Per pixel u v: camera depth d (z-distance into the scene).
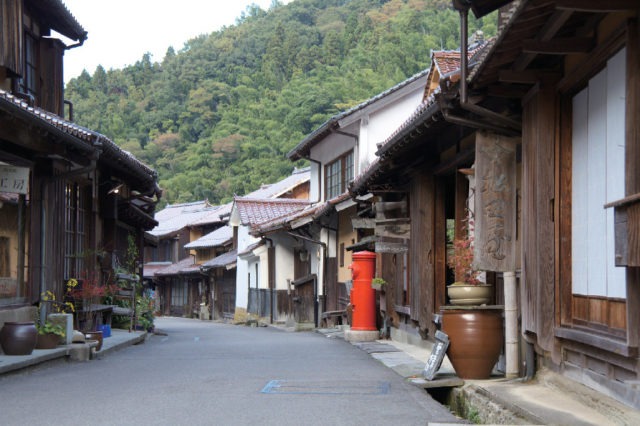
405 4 113.12
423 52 81.25
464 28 7.35
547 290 6.94
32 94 14.82
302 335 20.44
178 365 10.92
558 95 7.02
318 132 23.50
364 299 16.42
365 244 17.48
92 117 108.50
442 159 11.78
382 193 14.70
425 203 12.19
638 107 5.17
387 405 7.04
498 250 7.88
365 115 22.19
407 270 14.03
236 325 32.94
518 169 8.34
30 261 12.23
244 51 121.31
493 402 6.72
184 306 49.53
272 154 76.81
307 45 117.75
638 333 5.24
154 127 103.12
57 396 7.66
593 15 6.09
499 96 7.59
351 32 112.06
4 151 11.07
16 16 12.54
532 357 7.74
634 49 5.25
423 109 9.09
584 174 6.62
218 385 8.54
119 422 6.14
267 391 8.02
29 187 12.21
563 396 6.56
